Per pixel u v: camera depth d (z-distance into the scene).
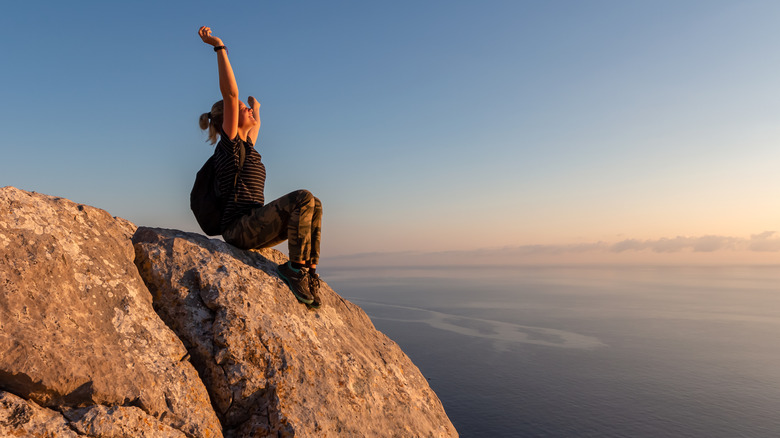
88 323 2.87
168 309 3.58
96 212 3.80
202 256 4.02
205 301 3.65
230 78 4.15
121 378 2.71
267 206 4.33
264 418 3.31
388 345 5.45
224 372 3.35
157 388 2.88
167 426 2.80
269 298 4.05
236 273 4.01
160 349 3.13
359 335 5.18
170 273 3.74
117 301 3.18
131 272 3.53
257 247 4.65
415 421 4.35
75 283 3.01
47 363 2.41
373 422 3.91
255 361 3.48
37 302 2.69
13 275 2.70
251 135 5.06
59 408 2.47
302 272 4.41
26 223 3.08
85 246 3.34
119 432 2.52
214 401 3.30
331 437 3.45
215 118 4.67
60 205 3.54
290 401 3.42
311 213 4.38
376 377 4.41
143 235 4.05
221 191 4.49
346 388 3.92
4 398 2.27
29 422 2.26
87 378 2.53
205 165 4.60
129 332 3.05
